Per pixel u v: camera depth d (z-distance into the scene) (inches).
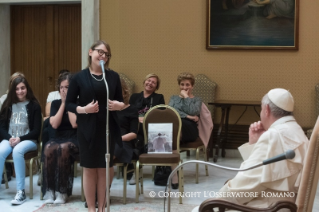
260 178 100.0
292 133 101.8
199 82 303.0
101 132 151.3
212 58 306.3
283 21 294.2
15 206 184.1
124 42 317.1
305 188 90.0
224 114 284.5
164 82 313.6
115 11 316.8
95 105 144.1
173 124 199.9
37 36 351.3
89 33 312.5
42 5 348.8
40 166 207.9
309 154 89.0
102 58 150.8
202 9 306.2
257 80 301.0
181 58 310.5
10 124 202.7
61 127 201.0
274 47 296.4
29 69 353.4
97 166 151.8
